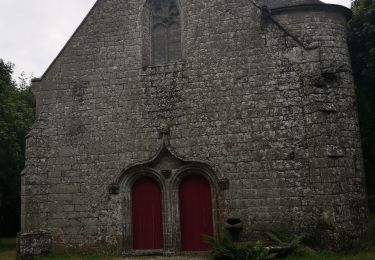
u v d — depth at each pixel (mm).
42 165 15273
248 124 13703
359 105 17938
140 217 14633
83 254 14477
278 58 13727
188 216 14148
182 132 14312
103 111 15188
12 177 24734
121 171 14555
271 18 13992
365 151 18688
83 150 15125
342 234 12070
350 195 13086
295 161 13070
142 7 15469
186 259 13023
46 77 15914
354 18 17375
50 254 14688
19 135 24938
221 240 12656
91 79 15500
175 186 14203
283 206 12984
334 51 14172
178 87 14625
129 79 15141
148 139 14617
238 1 14469
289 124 13297
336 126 12711
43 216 14977
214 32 14562
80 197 14852
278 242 12203
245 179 13469
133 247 14492
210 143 13977
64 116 15500
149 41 15570
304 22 14461
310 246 12430
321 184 12430
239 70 14078
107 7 15797
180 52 15250
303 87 13305
